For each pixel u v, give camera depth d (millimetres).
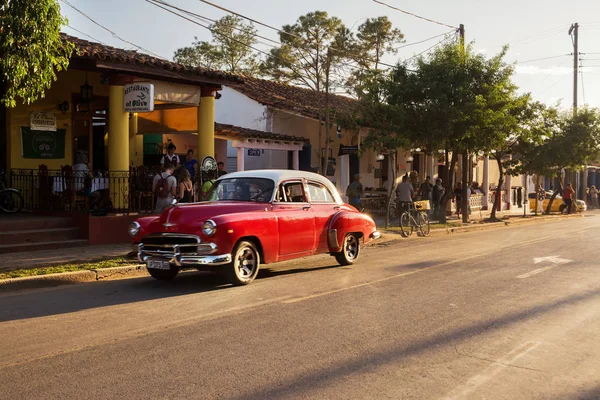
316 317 7398
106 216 13945
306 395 4727
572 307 8094
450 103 21000
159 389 4840
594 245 16438
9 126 15844
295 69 28125
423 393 4805
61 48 11008
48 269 10461
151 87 14109
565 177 51219
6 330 6789
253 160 24078
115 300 8523
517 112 25328
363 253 14688
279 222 10094
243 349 5996
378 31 32000
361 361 5629
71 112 17219
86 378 5105
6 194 14852
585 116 32062
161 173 13406
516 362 5648
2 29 9289
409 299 8570
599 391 4906
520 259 13219
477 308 7984
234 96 25422
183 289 9383
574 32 42094
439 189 26406
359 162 26531
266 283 9898
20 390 4816
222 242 9125
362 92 20469
